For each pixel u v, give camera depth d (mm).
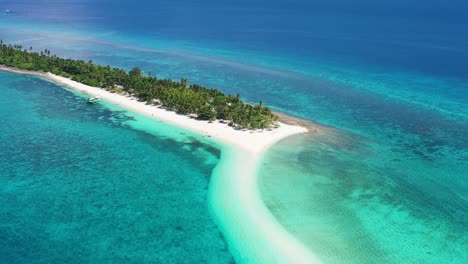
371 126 98500
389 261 49719
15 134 82562
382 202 62781
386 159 78938
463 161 79688
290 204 60938
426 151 84125
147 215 57594
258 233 54156
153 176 68688
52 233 52750
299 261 49188
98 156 75188
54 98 105250
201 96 99438
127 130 87188
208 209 59375
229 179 67938
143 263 48375
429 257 50812
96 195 62125
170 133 86062
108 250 50156
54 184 64625
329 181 68375
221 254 50281
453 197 65750
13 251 48969
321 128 94812
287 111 107312
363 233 54844
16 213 56531
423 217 59438
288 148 80562
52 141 80312
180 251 50594
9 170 68125
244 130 88125
